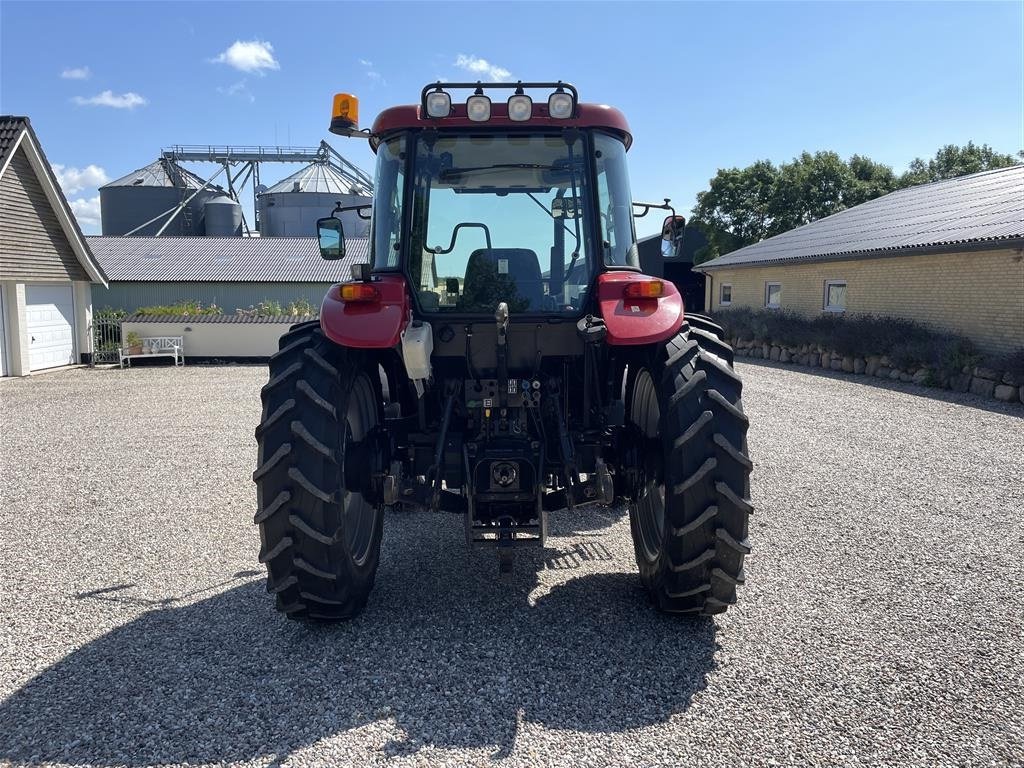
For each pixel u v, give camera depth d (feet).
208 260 90.89
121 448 26.37
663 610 11.63
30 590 13.15
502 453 11.38
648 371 12.25
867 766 8.09
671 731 8.72
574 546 15.37
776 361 59.36
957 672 10.11
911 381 43.68
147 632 11.39
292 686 9.74
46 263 54.75
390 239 12.70
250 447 26.48
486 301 12.43
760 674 10.03
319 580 10.67
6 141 49.75
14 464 23.79
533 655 10.56
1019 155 140.05
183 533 16.48
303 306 78.18
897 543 15.46
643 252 86.17
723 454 10.49
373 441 11.78
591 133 12.40
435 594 12.83
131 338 61.87
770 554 14.78
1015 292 40.57
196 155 152.25
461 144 12.39
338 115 13.12
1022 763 8.14
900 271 50.08
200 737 8.63
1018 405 34.88
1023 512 17.71
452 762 8.14
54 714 9.12
